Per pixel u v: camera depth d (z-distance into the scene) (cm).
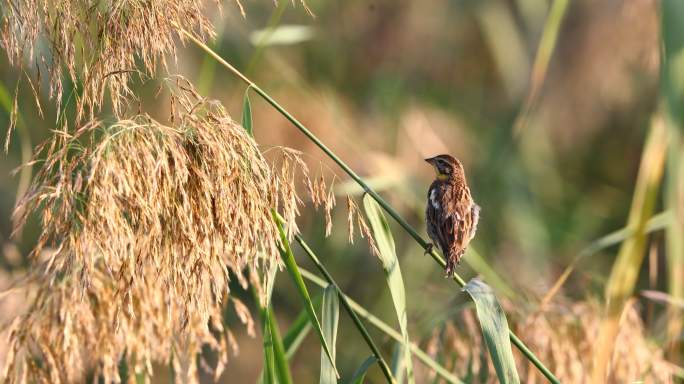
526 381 955
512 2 1991
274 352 805
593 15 1764
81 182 688
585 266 1741
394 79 1952
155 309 835
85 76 722
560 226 1952
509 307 1018
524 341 979
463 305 1008
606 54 1761
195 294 699
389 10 2008
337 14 1988
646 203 913
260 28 1827
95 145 695
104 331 834
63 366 830
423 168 1861
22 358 823
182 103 730
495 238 1797
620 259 916
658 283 1734
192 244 691
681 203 854
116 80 721
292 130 1681
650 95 1859
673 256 891
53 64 725
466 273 1708
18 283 876
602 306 1004
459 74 2042
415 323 1198
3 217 1591
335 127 1684
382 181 1403
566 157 2028
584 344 978
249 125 794
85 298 816
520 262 1691
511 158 1873
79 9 719
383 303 1697
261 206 710
